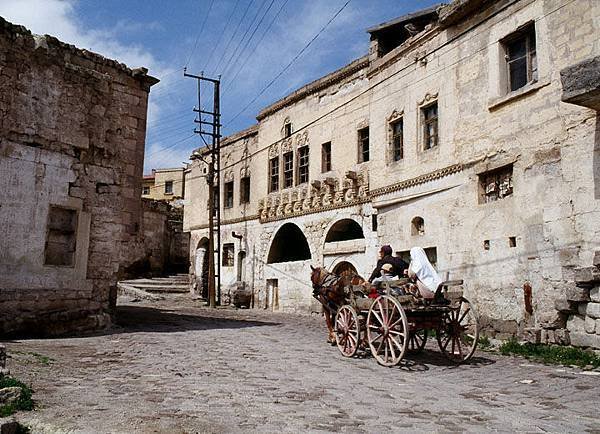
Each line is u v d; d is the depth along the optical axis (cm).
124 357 984
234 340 1285
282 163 2681
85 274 1377
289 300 2531
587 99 995
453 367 966
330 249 2256
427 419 607
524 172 1241
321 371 905
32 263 1267
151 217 3972
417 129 1667
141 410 598
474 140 1416
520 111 1269
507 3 1329
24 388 627
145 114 1556
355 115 2184
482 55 1411
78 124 1386
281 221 2644
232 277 3044
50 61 1331
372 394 735
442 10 1538
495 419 613
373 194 1880
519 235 1242
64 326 1305
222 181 3253
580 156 1096
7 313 1208
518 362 1023
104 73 1459
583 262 1072
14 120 1252
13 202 1241
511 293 1253
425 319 986
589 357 1002
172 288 3362
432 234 1564
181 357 1005
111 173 1457
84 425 528
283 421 576
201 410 612
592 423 601
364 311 1084
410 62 1731
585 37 1104
